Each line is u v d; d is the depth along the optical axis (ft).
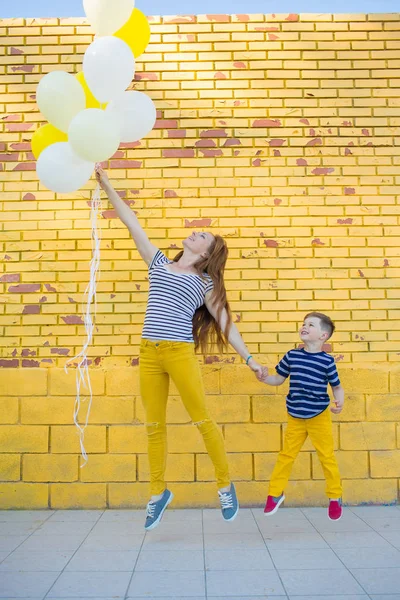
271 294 13.73
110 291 13.71
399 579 9.01
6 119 14.19
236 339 11.69
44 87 9.89
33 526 11.84
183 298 10.98
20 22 14.47
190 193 13.99
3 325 13.58
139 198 13.97
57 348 13.52
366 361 13.58
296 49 14.40
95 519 12.30
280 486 11.59
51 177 9.92
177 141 14.16
